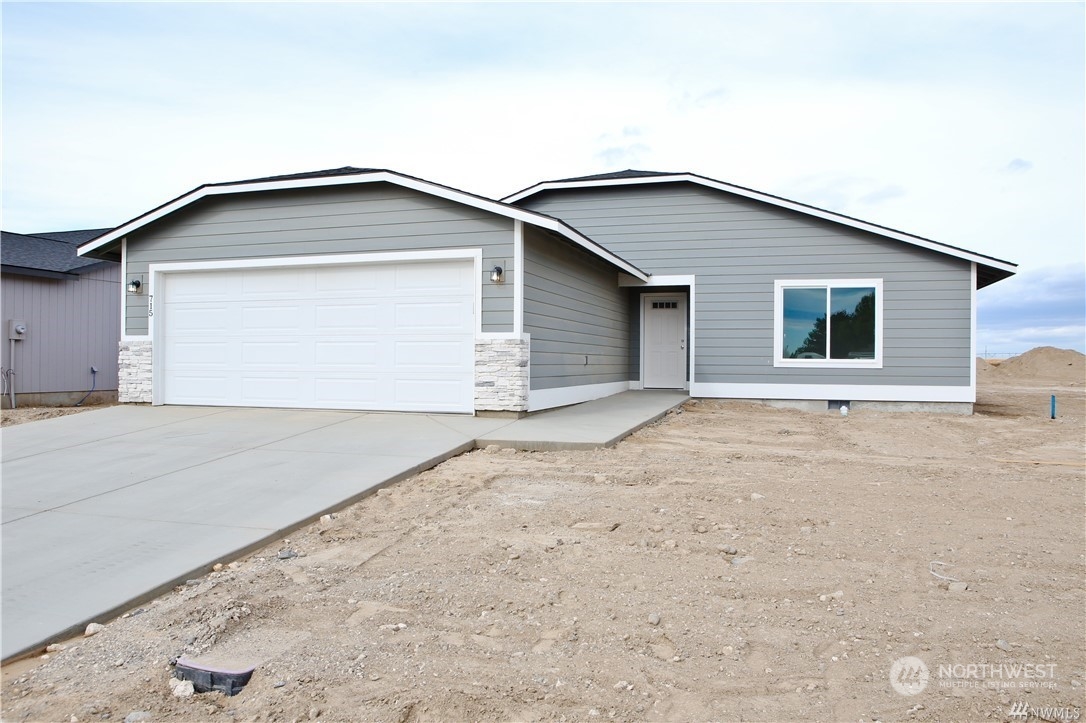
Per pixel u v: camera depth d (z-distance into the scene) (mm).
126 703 2695
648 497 5836
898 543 4648
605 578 3996
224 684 2816
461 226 9602
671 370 16391
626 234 15000
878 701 2670
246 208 10508
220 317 10711
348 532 5000
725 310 14422
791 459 7707
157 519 5094
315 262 10180
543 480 6488
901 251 13523
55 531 4828
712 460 7547
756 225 14297
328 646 3162
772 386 14148
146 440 7930
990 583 3934
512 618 3467
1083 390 23250
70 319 14836
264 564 4379
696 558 4332
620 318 15562
